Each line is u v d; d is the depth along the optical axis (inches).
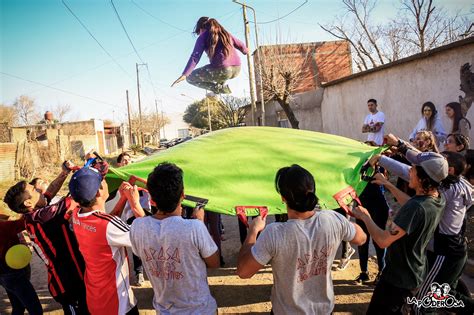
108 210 335.0
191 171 120.1
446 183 107.2
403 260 98.8
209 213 188.9
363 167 124.9
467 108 312.3
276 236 77.5
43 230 101.7
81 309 105.0
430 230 96.6
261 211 104.4
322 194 113.3
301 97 645.3
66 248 102.7
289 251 77.2
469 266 166.2
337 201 110.9
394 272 101.0
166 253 82.1
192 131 2529.5
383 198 159.2
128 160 207.0
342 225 81.7
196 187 114.7
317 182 117.0
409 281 99.5
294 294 79.3
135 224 86.4
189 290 83.6
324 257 79.9
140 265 177.8
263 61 575.8
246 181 118.3
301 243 77.1
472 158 138.7
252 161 126.9
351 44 910.4
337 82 537.3
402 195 114.3
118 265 96.7
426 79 358.6
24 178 635.5
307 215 80.0
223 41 167.2
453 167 111.6
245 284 172.2
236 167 123.4
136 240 85.0
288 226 78.0
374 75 447.8
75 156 976.9
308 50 952.3
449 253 111.2
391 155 173.8
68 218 102.6
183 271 82.6
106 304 96.0
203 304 84.8
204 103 1788.9
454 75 323.6
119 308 96.5
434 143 159.2
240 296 160.9
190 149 136.9
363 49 877.2
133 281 183.9
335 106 560.1
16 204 119.8
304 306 79.9
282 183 78.5
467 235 193.9
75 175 94.9
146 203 175.5
